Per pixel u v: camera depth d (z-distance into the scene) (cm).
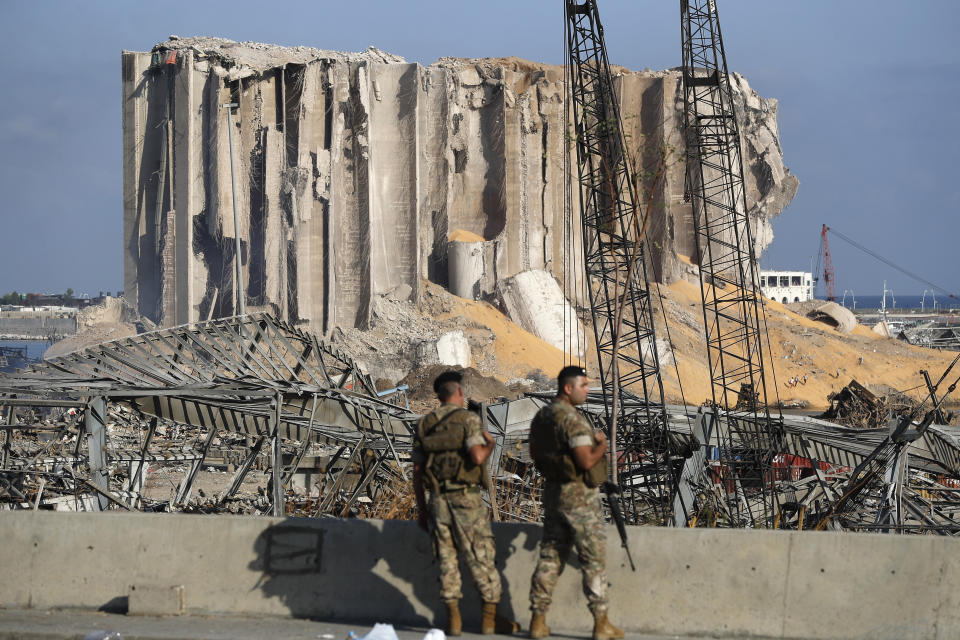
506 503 2877
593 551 1054
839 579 1120
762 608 1127
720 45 5756
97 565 1232
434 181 16912
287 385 2864
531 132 17525
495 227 17325
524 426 3231
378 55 16825
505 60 18950
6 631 1100
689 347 15150
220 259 14038
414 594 1186
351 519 1217
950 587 1102
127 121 14700
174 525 1231
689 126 5897
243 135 14150
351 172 15050
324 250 14250
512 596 1168
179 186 13962
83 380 2691
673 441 3888
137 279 14550
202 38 14950
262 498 3039
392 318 14838
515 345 14938
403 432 3086
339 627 1150
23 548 1241
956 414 5784
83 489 2777
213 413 2862
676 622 1134
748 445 4028
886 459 3250
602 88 5219
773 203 18988
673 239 17588
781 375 14988
